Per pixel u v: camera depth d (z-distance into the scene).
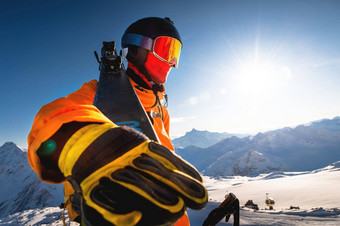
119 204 0.29
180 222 0.78
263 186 119.94
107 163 0.36
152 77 0.99
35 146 0.41
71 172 0.37
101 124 0.44
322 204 63.50
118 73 0.67
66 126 0.43
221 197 104.62
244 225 25.19
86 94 0.74
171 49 1.02
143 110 0.66
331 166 164.88
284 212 31.05
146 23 1.01
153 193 0.30
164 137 0.95
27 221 47.66
